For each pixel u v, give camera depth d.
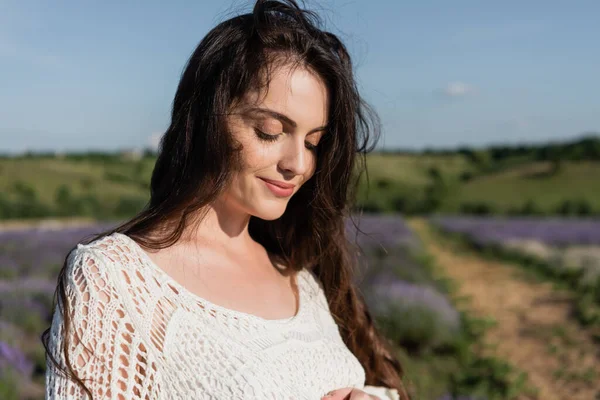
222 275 1.48
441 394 5.49
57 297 1.25
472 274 13.87
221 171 1.39
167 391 1.24
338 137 1.56
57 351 1.20
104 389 1.19
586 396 5.95
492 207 46.66
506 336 8.09
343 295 1.90
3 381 4.08
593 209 43.75
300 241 1.83
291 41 1.40
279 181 1.44
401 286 7.91
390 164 68.38
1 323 5.54
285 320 1.50
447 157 81.94
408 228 23.50
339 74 1.46
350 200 1.84
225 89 1.37
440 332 6.80
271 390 1.30
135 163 64.12
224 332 1.32
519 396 5.91
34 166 59.31
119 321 1.22
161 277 1.33
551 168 64.31
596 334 8.08
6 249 13.74
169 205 1.41
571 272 12.73
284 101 1.38
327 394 1.50
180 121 1.43
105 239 1.33
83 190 49.47
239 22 1.42
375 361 1.98
